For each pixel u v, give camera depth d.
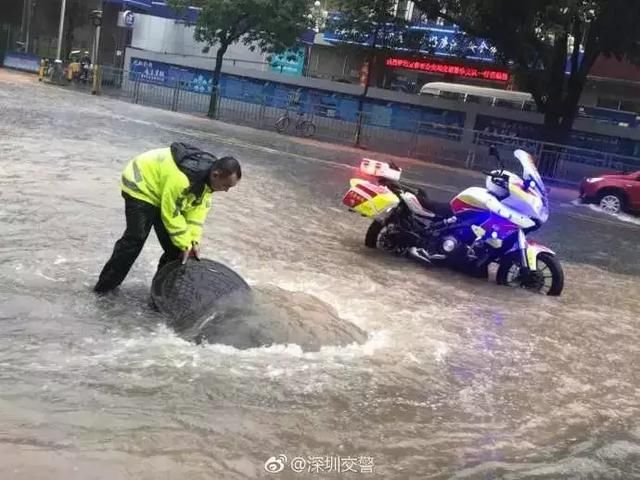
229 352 4.46
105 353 4.23
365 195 8.46
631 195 18.05
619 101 34.84
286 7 29.91
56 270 5.61
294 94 31.47
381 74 38.81
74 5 42.09
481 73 35.34
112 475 2.99
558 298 7.56
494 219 7.75
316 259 7.61
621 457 3.82
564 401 4.55
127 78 34.38
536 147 25.61
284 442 3.51
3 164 10.02
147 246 6.77
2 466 2.94
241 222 8.86
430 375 4.66
